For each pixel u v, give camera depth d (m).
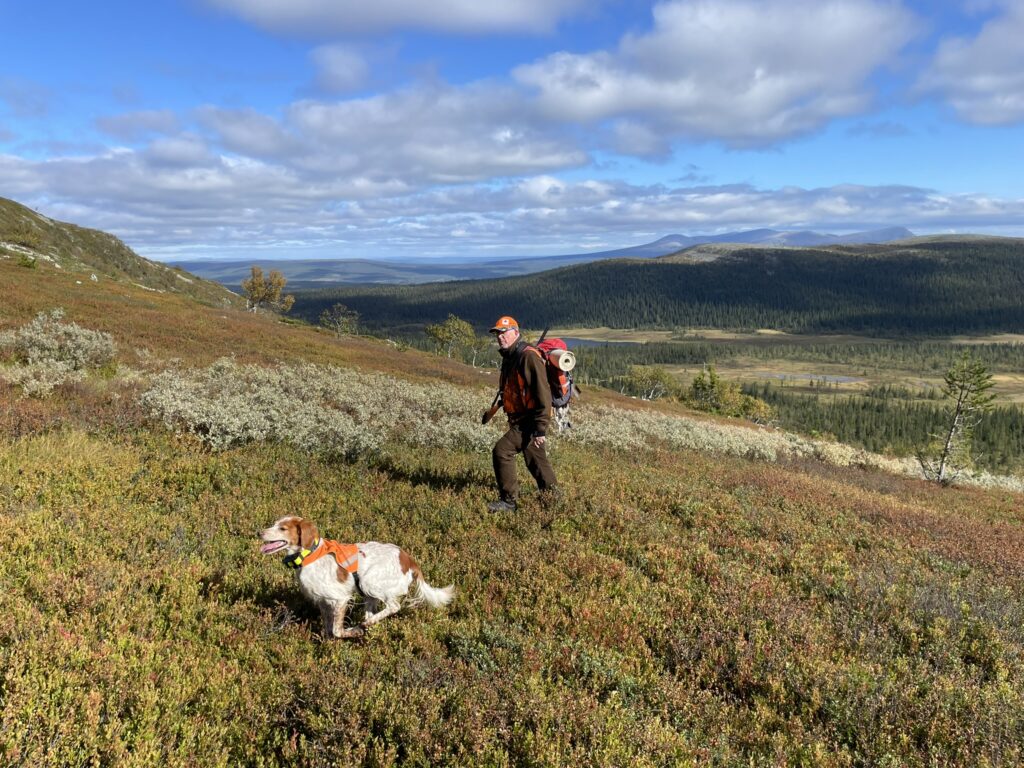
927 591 6.13
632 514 7.93
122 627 4.16
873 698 4.17
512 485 7.63
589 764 3.29
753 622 5.17
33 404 9.98
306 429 10.19
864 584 6.29
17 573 4.64
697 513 8.56
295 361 25.36
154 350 20.16
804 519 9.20
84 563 4.95
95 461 7.62
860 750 3.83
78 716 3.18
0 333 15.70
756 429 38.06
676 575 6.25
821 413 190.12
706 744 3.70
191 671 3.82
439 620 4.86
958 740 3.86
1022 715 4.07
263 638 4.39
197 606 4.66
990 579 7.20
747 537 7.82
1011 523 14.05
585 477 10.18
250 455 9.03
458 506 7.51
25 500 6.23
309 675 3.88
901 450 125.06
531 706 3.71
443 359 58.16
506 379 7.67
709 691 4.26
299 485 7.88
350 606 4.83
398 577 4.59
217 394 12.73
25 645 3.58
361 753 3.27
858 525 9.14
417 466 9.67
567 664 4.34
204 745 3.25
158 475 7.66
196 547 5.77
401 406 16.67
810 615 5.51
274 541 4.15
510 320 7.57
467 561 5.97
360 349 42.94
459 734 3.47
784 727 3.99
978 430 150.25
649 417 25.30
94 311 25.84
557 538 6.74
